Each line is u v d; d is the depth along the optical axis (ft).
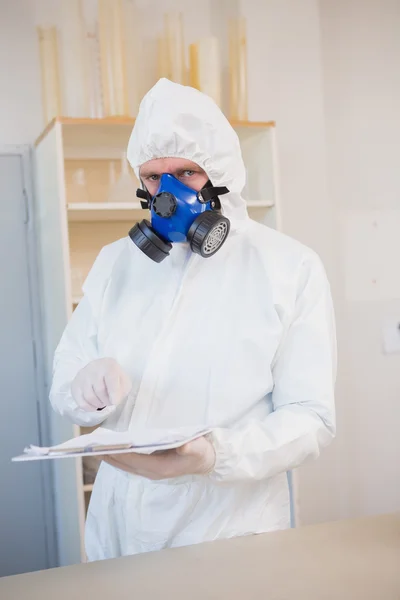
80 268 9.39
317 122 10.70
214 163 4.70
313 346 4.51
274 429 4.11
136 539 4.59
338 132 10.83
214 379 4.62
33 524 9.65
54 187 8.40
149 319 4.98
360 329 11.07
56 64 8.86
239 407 4.55
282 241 4.93
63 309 8.41
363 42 10.93
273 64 10.41
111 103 8.48
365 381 11.13
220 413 4.56
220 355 4.66
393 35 11.11
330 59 10.73
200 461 3.67
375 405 11.20
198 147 4.61
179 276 4.99
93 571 3.43
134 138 4.93
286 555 3.49
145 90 9.62
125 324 5.04
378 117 11.07
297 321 4.62
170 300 4.95
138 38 9.41
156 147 4.67
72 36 8.61
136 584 3.25
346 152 10.90
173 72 9.00
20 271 9.52
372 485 11.23
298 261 4.74
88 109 8.71
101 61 8.47
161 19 9.71
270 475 4.12
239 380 4.58
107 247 5.58
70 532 8.95
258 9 10.27
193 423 4.63
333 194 10.85
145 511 4.57
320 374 4.43
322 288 4.71
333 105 10.78
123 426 4.82
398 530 3.76
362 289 11.07
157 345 4.76
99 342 5.17
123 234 9.60
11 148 9.32
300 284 4.70
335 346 4.76
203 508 4.48
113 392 4.32
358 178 11.00
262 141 9.07
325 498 10.94
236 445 3.91
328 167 10.80
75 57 8.63
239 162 4.94
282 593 3.06
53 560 9.73
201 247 4.62
